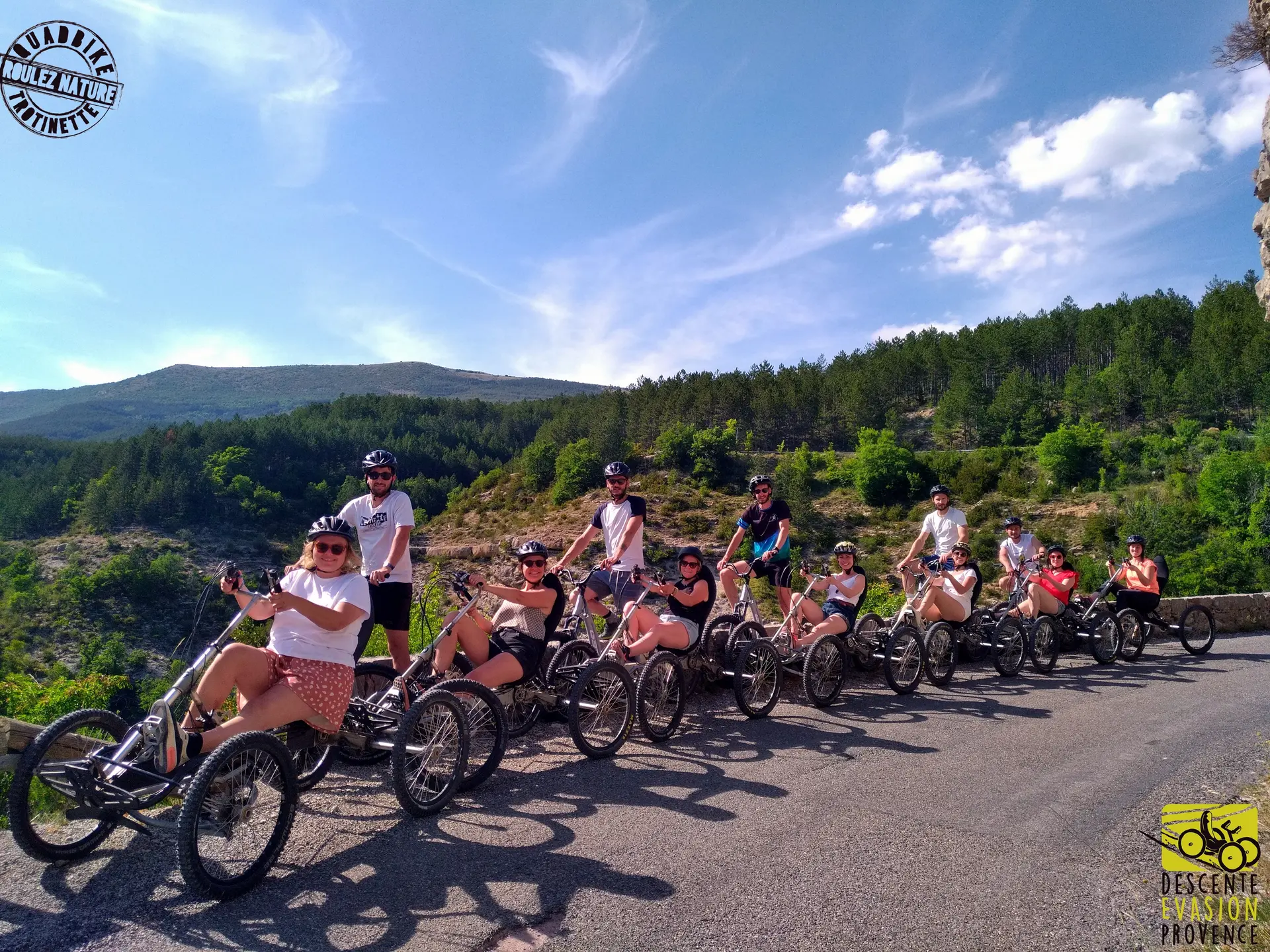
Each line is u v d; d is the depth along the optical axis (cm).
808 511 7356
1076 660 1024
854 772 539
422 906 341
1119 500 6088
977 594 916
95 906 336
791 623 744
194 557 10431
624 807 462
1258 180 1027
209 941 311
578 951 309
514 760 547
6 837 397
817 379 13175
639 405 13800
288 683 413
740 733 637
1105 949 324
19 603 8188
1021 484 7094
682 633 646
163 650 7831
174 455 13850
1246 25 830
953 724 677
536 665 575
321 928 322
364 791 484
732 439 9900
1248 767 563
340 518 460
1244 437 6569
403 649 575
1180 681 887
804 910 346
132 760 361
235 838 390
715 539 6944
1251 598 1327
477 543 8306
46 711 2169
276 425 16850
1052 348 12212
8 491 12962
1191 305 12012
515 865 382
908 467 7888
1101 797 498
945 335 14500
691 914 339
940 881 378
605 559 692
